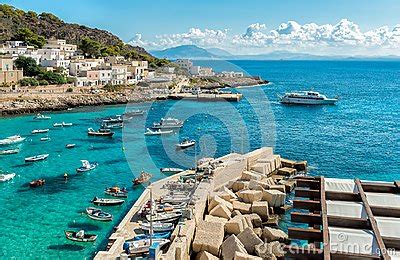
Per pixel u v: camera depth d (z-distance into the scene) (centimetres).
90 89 14075
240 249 3064
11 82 12562
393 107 14450
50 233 3816
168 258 2770
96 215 4128
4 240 3662
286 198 4634
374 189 2088
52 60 14875
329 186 2095
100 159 6700
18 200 4753
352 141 8525
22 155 6988
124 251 3120
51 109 11994
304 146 7962
